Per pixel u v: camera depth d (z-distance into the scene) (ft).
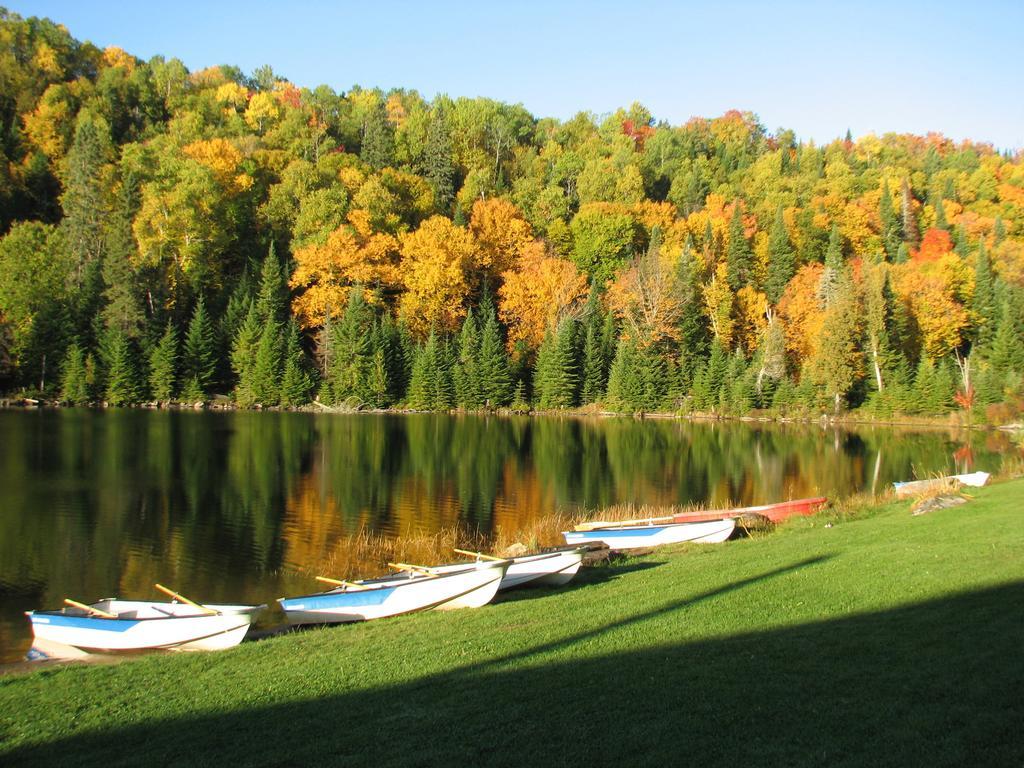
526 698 33.35
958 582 45.55
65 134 367.86
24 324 254.88
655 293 284.20
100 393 255.70
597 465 154.10
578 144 477.36
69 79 427.33
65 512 100.48
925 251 335.47
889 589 45.83
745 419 265.54
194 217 291.58
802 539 69.67
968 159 453.99
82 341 258.37
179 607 55.57
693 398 276.21
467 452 168.96
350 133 444.55
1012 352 253.44
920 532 65.10
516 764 27.07
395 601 58.08
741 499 118.73
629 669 35.81
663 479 138.10
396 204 345.72
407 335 287.69
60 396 254.06
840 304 261.85
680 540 82.84
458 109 476.13
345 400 270.46
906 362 272.31
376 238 304.91
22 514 98.78
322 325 295.28
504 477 136.87
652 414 275.59
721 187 416.67
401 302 306.14
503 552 79.15
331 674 40.19
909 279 289.94
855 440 207.10
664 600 50.08
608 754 27.12
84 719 36.17
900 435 221.05
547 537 87.20
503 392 277.44
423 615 56.24
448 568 63.98
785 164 455.22
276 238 325.21
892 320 276.62
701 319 303.68
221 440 175.94
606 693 32.89
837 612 42.22
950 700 28.66
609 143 479.00
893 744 25.73
